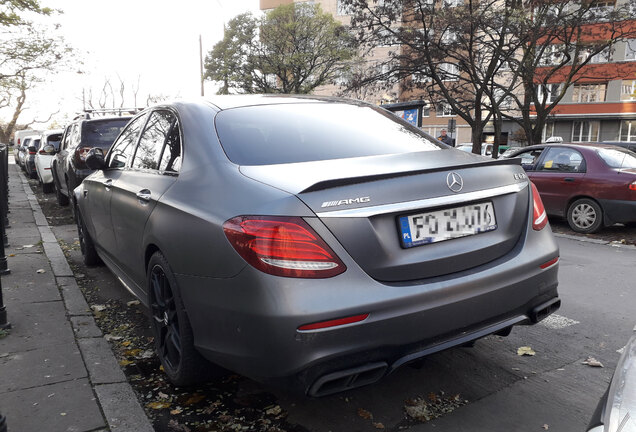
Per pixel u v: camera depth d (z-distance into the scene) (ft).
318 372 6.67
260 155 8.56
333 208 6.88
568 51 57.52
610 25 59.77
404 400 9.07
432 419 8.46
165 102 11.60
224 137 8.98
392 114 11.69
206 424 8.36
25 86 64.59
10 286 15.33
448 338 7.59
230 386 9.66
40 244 21.72
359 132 9.86
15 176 65.87
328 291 6.68
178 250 8.21
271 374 6.84
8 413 8.39
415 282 7.32
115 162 13.71
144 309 14.08
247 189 7.48
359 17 58.44
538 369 10.25
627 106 127.85
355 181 7.07
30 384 9.36
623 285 16.40
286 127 9.51
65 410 8.49
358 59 116.06
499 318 8.17
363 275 6.94
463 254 7.84
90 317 12.89
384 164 8.13
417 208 7.39
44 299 14.12
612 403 4.60
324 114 10.32
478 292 7.73
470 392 9.35
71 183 28.35
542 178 28.71
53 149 35.91
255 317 6.78
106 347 11.06
